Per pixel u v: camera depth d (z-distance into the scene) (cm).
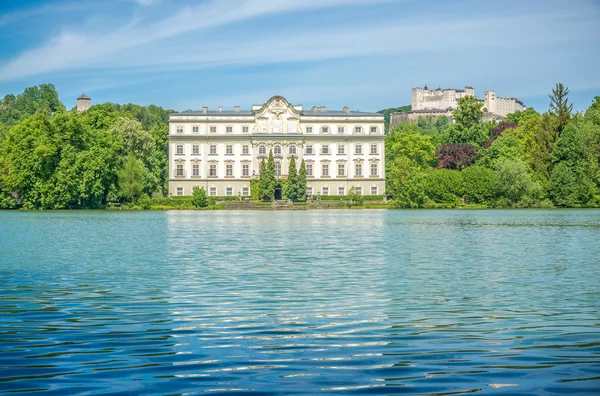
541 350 1293
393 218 8094
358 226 6222
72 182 10712
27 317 1638
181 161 14475
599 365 1179
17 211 10438
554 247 3788
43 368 1163
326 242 4197
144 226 6209
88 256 3238
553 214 9075
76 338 1400
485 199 12144
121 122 12738
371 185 14712
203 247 3797
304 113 14638
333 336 1421
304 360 1218
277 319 1611
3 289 2120
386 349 1303
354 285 2209
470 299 1923
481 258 3141
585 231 5316
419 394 1019
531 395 1012
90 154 10769
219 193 14500
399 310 1741
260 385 1064
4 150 11638
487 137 14762
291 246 3875
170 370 1152
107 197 11488
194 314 1680
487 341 1373
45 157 10669
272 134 14450
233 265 2833
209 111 14800
